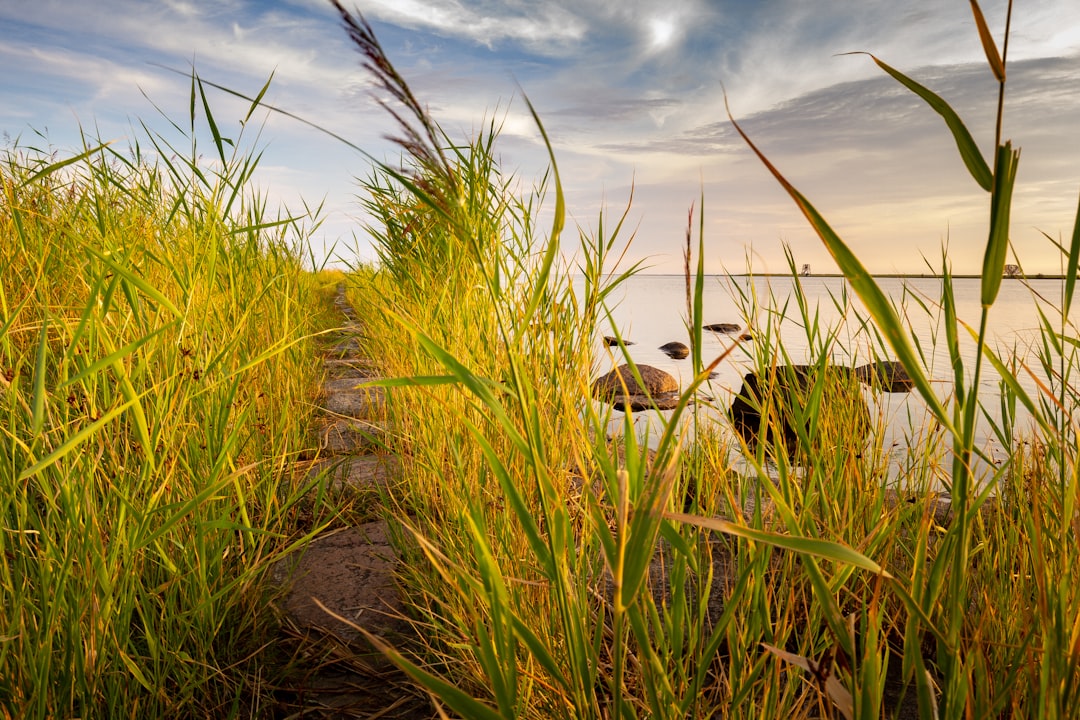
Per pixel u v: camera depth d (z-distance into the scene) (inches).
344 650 69.8
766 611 45.1
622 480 31.0
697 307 37.7
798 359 261.4
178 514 54.3
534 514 64.8
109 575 53.9
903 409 140.6
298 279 162.1
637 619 35.8
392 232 148.6
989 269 29.1
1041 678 36.3
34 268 78.9
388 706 62.2
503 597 36.9
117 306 75.0
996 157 27.4
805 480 64.1
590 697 38.5
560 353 78.4
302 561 89.4
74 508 53.7
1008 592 57.5
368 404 156.9
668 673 52.0
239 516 83.3
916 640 34.4
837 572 49.2
